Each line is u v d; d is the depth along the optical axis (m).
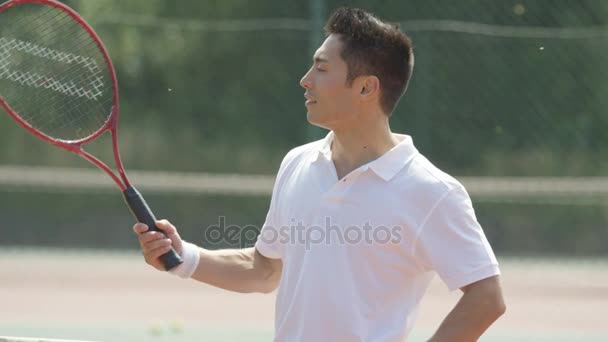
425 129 33.47
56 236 40.28
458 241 8.36
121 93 41.59
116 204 40.75
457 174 33.66
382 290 8.44
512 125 33.59
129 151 40.44
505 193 31.11
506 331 22.42
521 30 33.12
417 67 33.38
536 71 33.44
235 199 38.84
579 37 33.22
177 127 40.41
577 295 27.62
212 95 39.81
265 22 37.06
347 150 8.95
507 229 37.41
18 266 32.84
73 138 15.50
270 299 27.08
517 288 28.78
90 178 33.53
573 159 33.72
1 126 41.28
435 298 26.89
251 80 38.28
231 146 38.94
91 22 40.62
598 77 33.34
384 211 8.40
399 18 35.03
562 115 33.53
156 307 25.45
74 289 28.23
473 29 33.12
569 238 37.31
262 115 38.00
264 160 38.12
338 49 8.84
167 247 9.30
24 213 40.50
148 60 41.28
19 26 23.27
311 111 8.95
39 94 13.16
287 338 8.73
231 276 9.65
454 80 33.41
